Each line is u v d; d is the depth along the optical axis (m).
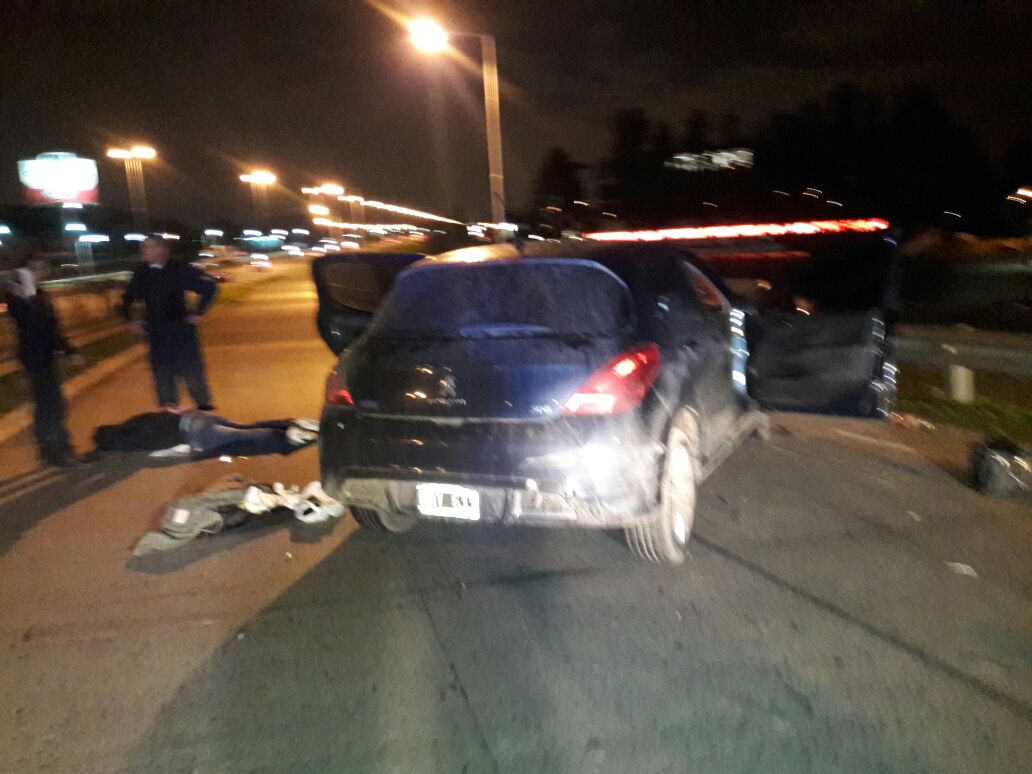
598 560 5.31
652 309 5.18
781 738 3.50
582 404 4.58
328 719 3.71
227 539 5.79
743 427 6.63
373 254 6.71
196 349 8.84
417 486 4.80
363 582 5.07
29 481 7.38
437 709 3.76
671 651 4.20
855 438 8.19
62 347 7.71
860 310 7.18
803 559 5.27
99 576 5.28
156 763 3.44
